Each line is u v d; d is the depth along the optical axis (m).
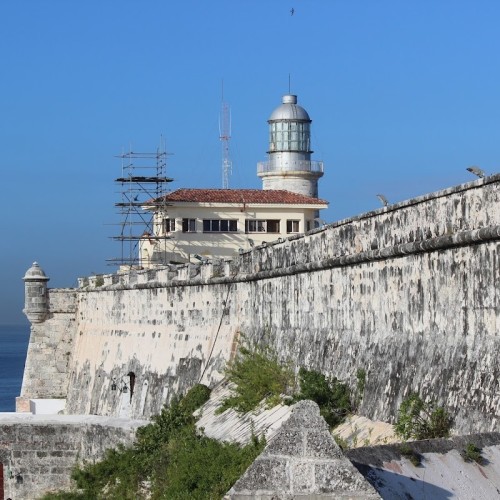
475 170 46.53
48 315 129.62
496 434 32.31
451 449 31.09
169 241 134.62
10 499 87.38
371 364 55.41
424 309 50.66
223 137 151.25
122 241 140.25
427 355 49.31
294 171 152.38
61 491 84.44
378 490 28.44
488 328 44.97
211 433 71.38
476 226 46.28
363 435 51.25
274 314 74.50
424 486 29.16
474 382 44.44
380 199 56.62
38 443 87.25
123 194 139.62
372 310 57.03
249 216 136.62
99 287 118.69
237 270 84.56
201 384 85.31
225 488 54.91
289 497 26.19
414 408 46.41
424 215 51.12
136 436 80.25
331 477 26.25
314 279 66.44
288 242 72.44
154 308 103.00
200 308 92.44
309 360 65.38
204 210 135.50
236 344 82.88
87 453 86.25
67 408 125.25
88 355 121.25
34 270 129.25
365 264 58.06
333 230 63.56
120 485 75.75
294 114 153.25
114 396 109.94
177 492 60.47
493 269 44.69
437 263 49.44
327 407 56.88
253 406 70.06
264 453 26.53
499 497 29.94
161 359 99.38
